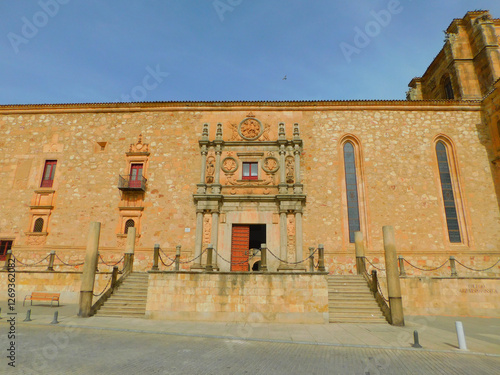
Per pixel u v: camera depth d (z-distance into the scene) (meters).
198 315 14.93
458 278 18.25
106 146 26.42
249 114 26.59
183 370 7.52
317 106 26.61
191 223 24.11
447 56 30.30
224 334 11.94
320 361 8.64
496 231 23.39
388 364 8.53
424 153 25.27
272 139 25.75
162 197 24.84
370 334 12.47
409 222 23.70
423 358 9.23
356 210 24.47
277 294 14.99
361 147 25.56
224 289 15.14
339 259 23.00
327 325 14.30
